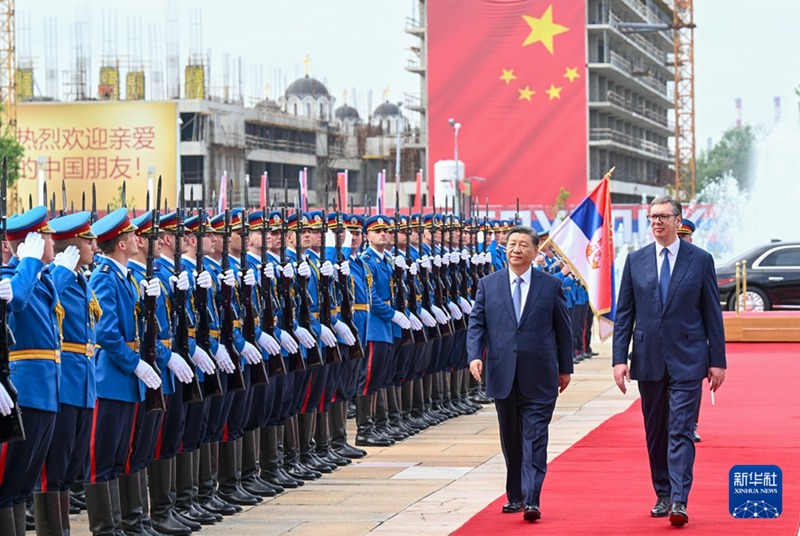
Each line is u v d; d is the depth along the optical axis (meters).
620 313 15.97
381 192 59.88
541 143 115.69
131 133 104.81
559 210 109.81
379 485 18.25
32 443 12.70
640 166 144.88
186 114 116.44
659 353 15.48
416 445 22.19
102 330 14.00
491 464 20.00
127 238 14.55
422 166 131.62
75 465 13.73
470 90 116.44
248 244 18.33
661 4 152.12
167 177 104.75
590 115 120.12
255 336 17.30
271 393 17.91
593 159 120.94
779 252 46.88
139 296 14.61
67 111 105.94
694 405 15.31
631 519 15.33
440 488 17.91
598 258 27.16
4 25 113.38
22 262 12.58
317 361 18.92
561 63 115.25
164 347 14.97
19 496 12.82
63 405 13.32
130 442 14.59
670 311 15.48
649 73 132.38
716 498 16.50
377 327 21.95
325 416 19.94
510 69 115.88
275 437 18.22
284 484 18.12
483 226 29.70
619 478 18.14
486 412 27.34
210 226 16.92
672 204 15.68
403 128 159.38
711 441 21.41
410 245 24.28
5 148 90.56
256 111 123.88
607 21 120.19
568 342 15.77
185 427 15.87
